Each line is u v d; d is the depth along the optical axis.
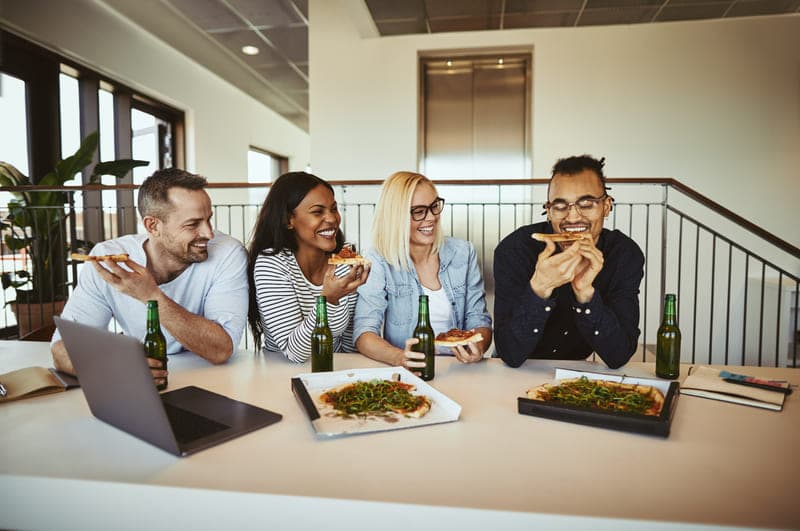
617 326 1.31
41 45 4.04
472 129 4.95
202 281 1.51
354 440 0.88
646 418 0.90
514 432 0.92
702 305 4.64
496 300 1.57
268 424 0.95
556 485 0.72
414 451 0.84
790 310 4.14
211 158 6.55
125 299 1.49
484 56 4.86
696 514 0.65
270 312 1.48
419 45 4.73
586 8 4.24
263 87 7.02
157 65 5.41
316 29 4.84
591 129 4.63
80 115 4.70
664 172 4.61
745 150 4.55
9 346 1.62
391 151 4.81
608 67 4.59
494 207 4.93
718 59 4.51
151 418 0.82
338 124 4.86
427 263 1.78
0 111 3.88
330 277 1.37
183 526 0.72
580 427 0.94
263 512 0.70
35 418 1.00
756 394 1.08
